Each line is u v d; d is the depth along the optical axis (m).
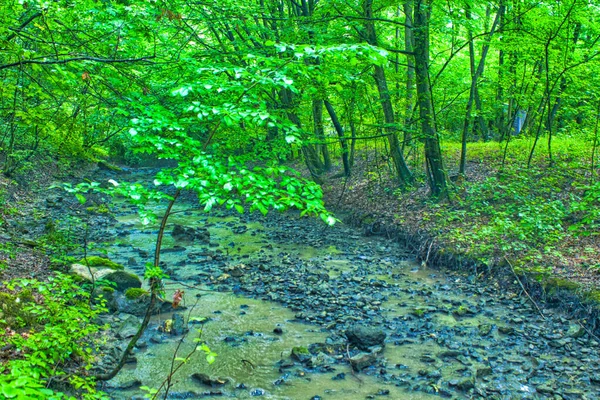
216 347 7.49
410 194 16.83
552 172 14.81
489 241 11.43
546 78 14.88
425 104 14.86
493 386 6.45
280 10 19.33
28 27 7.44
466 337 8.01
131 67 7.11
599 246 10.27
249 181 4.09
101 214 17.42
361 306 9.39
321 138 15.99
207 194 4.04
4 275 8.21
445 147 21.64
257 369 6.81
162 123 4.45
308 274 11.39
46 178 21.58
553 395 6.21
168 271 11.25
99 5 7.70
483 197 14.12
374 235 15.29
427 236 12.93
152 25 7.78
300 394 6.18
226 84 4.60
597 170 14.46
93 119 12.63
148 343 7.50
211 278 10.88
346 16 13.20
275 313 9.00
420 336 8.03
